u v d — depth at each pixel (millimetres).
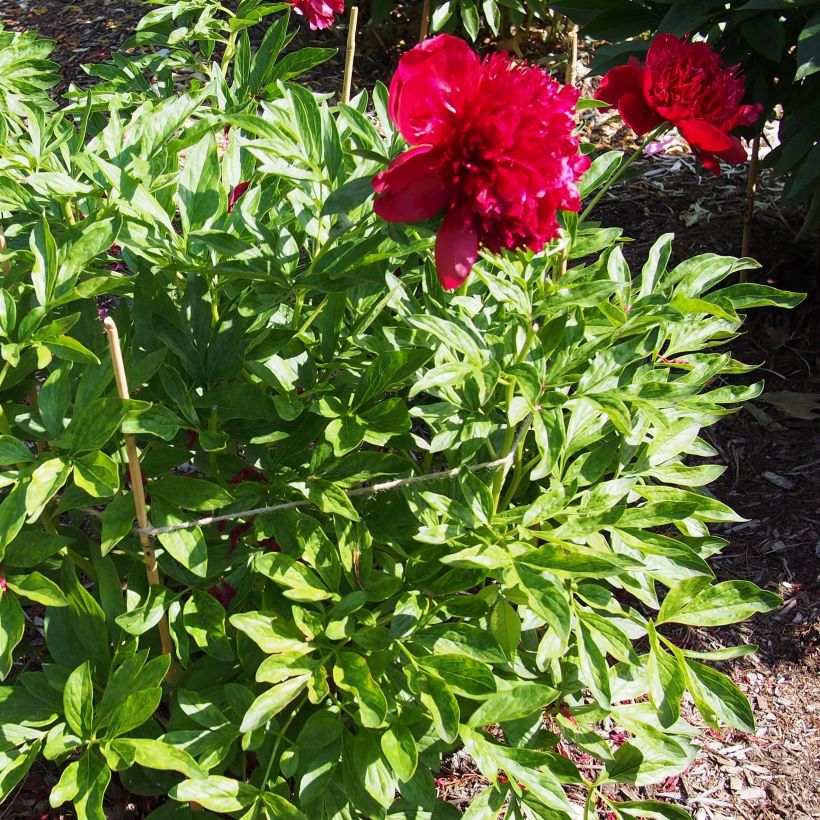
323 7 1352
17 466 965
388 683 873
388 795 834
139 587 913
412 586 926
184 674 929
